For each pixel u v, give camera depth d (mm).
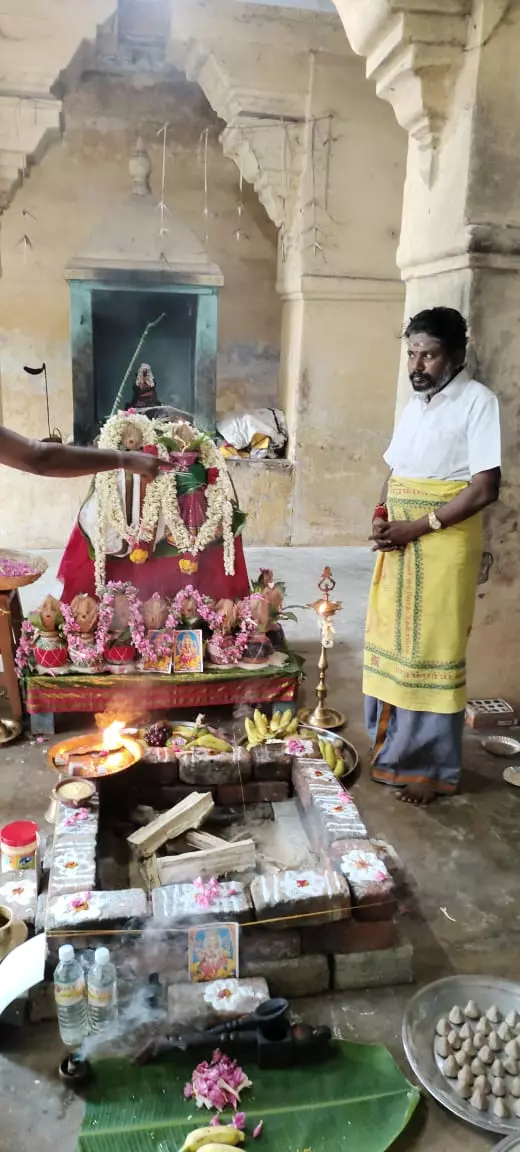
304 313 5812
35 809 2818
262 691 3381
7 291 6098
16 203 5949
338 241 5672
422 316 2705
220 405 6684
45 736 3316
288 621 4688
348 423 6145
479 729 3545
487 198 3096
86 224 6109
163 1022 1918
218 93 5410
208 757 2674
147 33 5617
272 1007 1879
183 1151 1627
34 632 3316
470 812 2930
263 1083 1807
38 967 1896
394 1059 1900
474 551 2803
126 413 3379
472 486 2695
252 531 6301
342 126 5434
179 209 6277
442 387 2766
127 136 6035
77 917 1942
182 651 3346
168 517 3355
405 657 2885
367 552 6254
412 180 3562
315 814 2441
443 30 3023
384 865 2156
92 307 6164
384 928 2090
